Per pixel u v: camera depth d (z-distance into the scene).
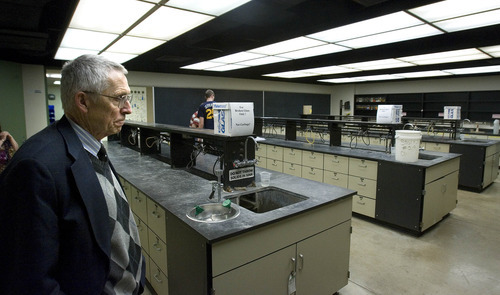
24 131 5.02
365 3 2.45
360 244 2.85
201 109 4.21
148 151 3.46
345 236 1.97
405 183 2.99
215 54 4.74
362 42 4.04
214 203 1.76
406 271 2.37
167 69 6.42
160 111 6.82
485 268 2.41
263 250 1.51
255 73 7.14
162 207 1.73
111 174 0.94
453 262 2.51
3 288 0.64
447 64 5.66
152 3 2.51
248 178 2.10
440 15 2.90
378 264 2.48
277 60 5.50
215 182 1.89
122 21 2.96
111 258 0.86
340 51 4.72
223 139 1.98
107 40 3.73
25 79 5.03
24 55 4.67
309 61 5.64
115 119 0.87
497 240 2.92
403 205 3.03
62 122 0.82
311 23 3.30
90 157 0.85
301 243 1.69
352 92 9.98
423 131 6.18
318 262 1.81
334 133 4.22
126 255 0.90
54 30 3.40
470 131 6.35
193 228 1.39
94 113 0.83
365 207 3.41
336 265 1.93
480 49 4.25
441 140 4.94
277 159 4.67
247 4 2.57
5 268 0.64
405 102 8.95
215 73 7.19
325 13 3.06
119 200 0.93
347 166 3.58
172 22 3.01
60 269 0.72
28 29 3.12
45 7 2.80
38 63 5.09
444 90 7.90
